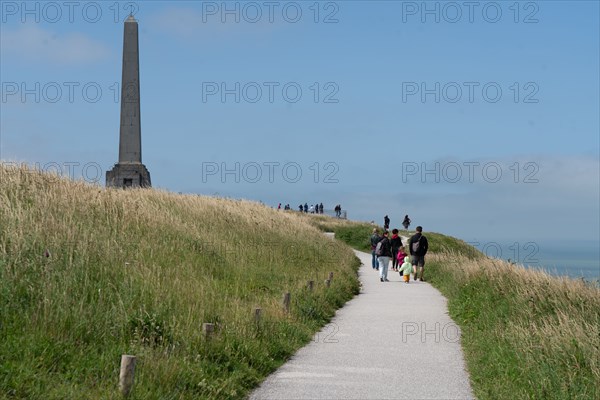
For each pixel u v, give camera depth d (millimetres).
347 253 47344
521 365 12320
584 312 15977
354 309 22969
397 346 16125
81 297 13062
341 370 13383
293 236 38969
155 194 34156
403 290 29688
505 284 20641
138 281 15664
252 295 20547
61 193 22656
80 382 9875
